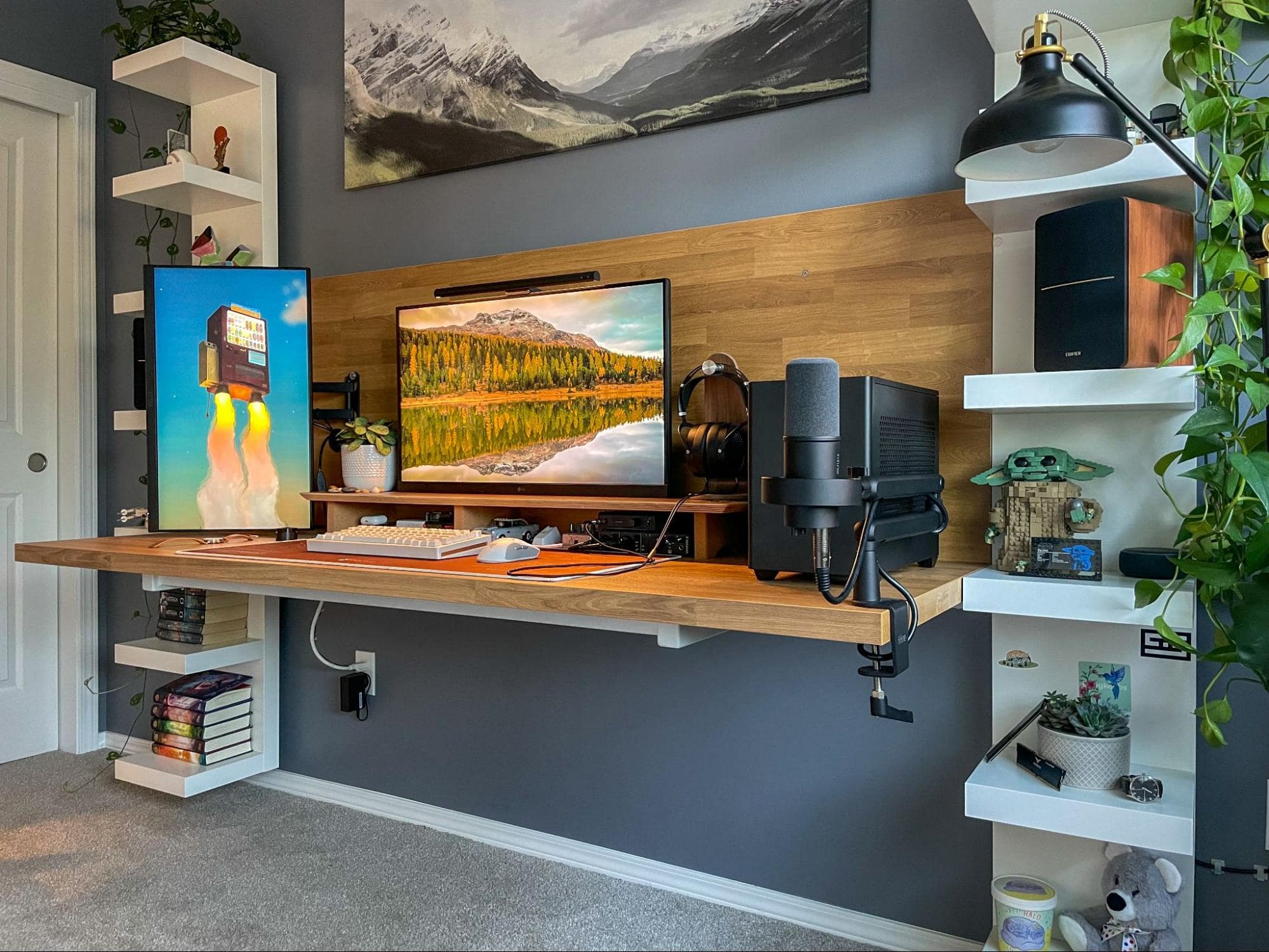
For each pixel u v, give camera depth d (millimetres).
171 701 2520
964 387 1652
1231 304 1429
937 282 1714
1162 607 1339
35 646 2965
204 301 2275
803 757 1873
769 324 1878
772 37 1893
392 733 2434
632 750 2072
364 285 2438
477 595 1455
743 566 1626
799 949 1771
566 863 2145
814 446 1139
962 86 1713
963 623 1716
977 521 1680
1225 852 1513
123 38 2551
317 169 2564
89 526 3016
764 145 1912
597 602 1333
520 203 2229
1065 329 1381
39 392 2975
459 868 2115
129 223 3004
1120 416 1529
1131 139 1372
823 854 1856
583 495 1956
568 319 1972
